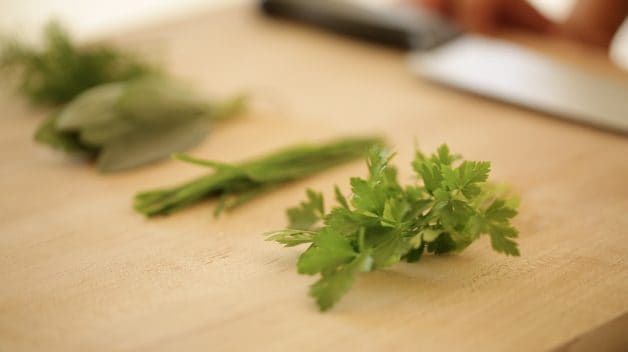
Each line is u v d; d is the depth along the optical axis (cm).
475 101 51
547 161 46
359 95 52
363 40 58
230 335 36
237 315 37
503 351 35
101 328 37
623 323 37
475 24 58
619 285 38
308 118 50
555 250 40
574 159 46
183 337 36
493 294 38
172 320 37
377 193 38
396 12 58
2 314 38
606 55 55
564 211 42
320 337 36
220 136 49
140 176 46
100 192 45
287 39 59
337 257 37
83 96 47
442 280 38
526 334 36
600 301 37
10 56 52
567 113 48
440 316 37
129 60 53
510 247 37
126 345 36
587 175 45
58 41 52
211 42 59
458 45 56
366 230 38
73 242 41
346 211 38
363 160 46
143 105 47
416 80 53
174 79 51
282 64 56
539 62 54
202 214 43
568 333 36
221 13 63
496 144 47
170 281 39
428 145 47
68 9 85
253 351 36
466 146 47
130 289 39
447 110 50
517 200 40
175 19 62
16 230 42
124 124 47
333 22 59
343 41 59
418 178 40
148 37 60
